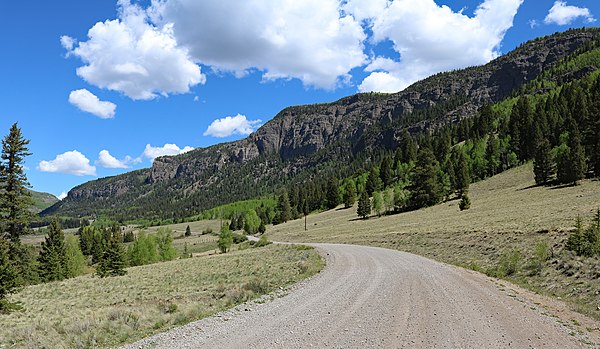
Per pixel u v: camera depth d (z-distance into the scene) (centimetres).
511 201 6969
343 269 2458
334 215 12106
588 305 1386
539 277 1941
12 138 3312
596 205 4053
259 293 1694
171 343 916
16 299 2570
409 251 4062
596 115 8525
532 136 11238
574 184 7212
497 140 12338
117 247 4269
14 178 3281
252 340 895
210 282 2580
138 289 2673
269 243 7575
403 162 16438
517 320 1071
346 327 985
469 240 3512
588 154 8112
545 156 8200
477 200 8381
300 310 1230
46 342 1076
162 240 7588
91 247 9912
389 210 10588
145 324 1214
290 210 14425
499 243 2970
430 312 1148
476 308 1213
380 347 811
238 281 2380
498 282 1898
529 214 4506
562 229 2695
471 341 853
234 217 18562
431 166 9938
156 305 1617
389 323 1017
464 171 9831
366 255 3438
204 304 1512
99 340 1039
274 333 950
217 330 1019
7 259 2084
